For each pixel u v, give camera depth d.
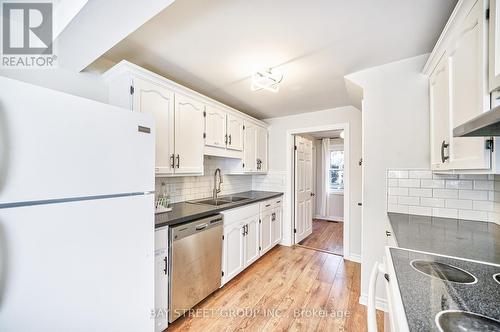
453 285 0.74
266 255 3.14
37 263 0.80
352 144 3.01
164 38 1.50
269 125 3.71
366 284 1.97
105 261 1.03
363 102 1.97
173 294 1.67
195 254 1.87
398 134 1.83
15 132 0.75
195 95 2.19
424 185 1.74
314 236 4.08
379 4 1.19
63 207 0.88
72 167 0.90
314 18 1.30
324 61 1.82
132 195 1.16
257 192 3.60
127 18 1.11
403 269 0.86
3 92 0.72
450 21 1.14
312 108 3.15
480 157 0.98
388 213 1.83
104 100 1.79
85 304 0.95
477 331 0.52
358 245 2.94
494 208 1.51
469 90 1.03
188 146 2.12
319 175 5.45
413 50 1.66
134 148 1.17
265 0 1.16
